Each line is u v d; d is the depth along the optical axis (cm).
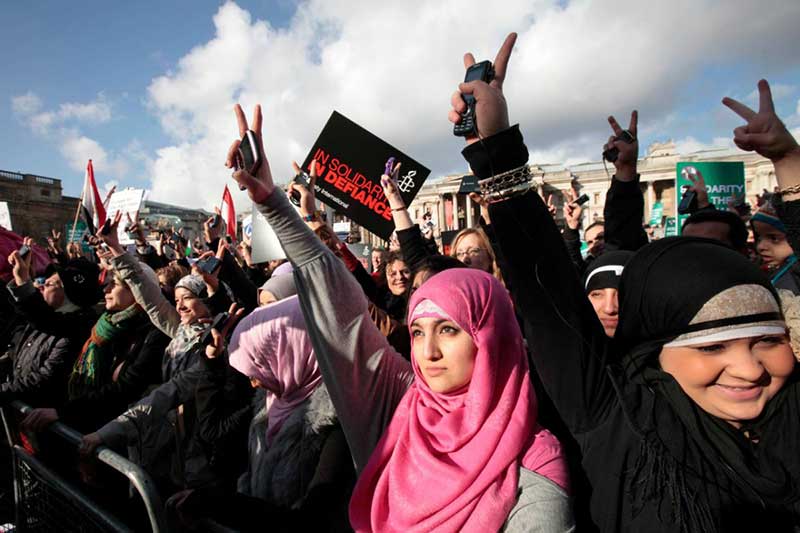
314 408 183
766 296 99
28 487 262
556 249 113
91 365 321
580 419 115
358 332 154
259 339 197
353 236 1156
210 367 223
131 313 326
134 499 211
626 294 117
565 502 111
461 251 320
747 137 136
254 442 208
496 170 112
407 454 130
